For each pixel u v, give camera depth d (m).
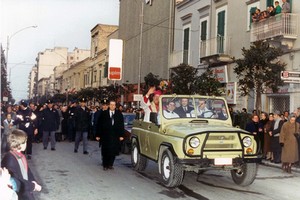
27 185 4.47
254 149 8.77
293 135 12.16
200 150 8.36
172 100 10.09
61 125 21.25
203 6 25.81
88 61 67.31
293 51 17.62
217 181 10.03
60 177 10.11
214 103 10.37
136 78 39.53
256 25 19.20
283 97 18.50
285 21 17.39
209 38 25.00
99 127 11.58
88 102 53.78
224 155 8.51
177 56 29.47
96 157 14.38
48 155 14.55
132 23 41.72
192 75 20.80
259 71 15.73
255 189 9.22
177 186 8.94
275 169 13.00
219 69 23.14
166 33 32.06
